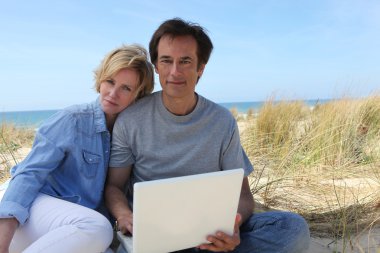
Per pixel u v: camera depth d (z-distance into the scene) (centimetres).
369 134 484
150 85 209
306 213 285
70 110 196
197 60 193
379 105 536
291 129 497
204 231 160
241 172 154
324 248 228
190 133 197
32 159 182
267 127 507
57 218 169
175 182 144
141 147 198
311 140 441
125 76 195
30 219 173
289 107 571
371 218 272
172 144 198
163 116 197
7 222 166
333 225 263
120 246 181
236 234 171
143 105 201
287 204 304
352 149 438
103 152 198
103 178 196
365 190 333
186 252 189
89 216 168
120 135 199
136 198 141
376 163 413
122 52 196
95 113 201
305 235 185
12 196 170
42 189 188
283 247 182
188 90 191
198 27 192
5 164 426
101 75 198
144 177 203
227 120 203
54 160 184
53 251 155
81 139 192
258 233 187
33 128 695
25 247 175
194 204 151
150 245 152
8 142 525
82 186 193
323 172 382
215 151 200
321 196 321
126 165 203
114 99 197
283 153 421
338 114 496
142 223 146
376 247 228
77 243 160
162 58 190
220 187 153
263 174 379
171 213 149
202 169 199
